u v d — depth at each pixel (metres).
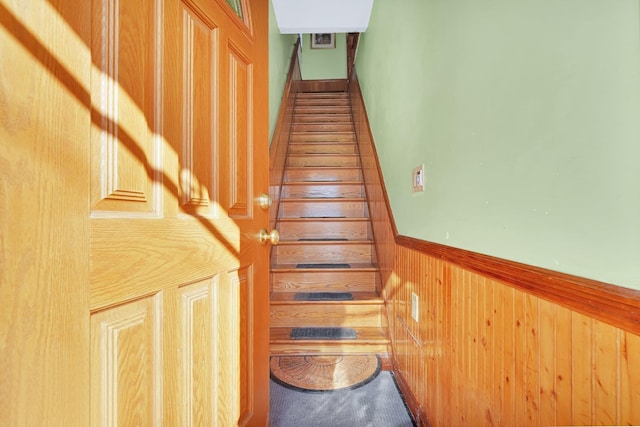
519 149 0.72
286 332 2.07
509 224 0.76
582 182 0.55
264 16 1.23
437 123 1.20
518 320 0.72
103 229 0.53
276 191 2.78
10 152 0.41
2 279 0.40
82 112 0.49
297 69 4.73
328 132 3.99
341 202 3.02
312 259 2.64
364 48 3.31
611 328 0.50
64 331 0.47
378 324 2.16
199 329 0.78
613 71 0.50
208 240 0.82
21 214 0.42
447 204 1.10
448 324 1.08
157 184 0.66
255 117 1.12
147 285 0.62
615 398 0.49
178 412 0.71
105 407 0.53
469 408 0.94
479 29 0.89
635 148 0.46
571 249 0.58
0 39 0.40
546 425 0.63
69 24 0.48
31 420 0.43
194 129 0.78
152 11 0.65
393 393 1.62
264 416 1.16
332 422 1.42
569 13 0.58
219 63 0.88
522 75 0.71
